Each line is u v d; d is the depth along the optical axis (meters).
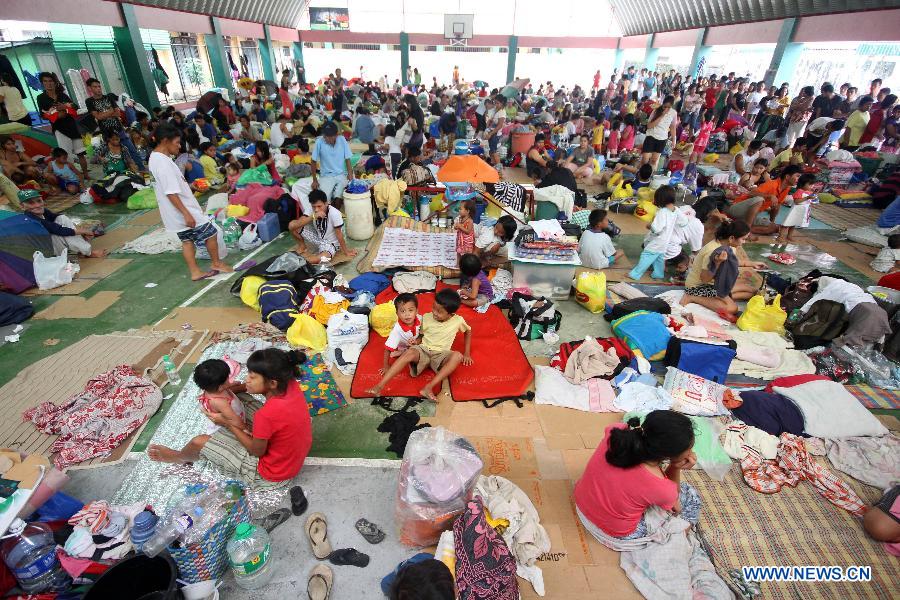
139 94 15.51
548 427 3.80
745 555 2.88
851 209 9.23
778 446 3.58
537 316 5.01
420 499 2.70
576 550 2.88
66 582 2.53
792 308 5.10
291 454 3.09
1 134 9.66
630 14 26.59
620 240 7.69
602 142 13.23
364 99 19.84
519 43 29.30
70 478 3.25
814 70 18.05
